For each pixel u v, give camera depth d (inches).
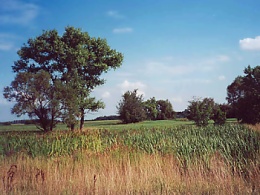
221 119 1419.8
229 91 3506.4
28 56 1785.2
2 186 384.5
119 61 1927.9
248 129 916.6
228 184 368.2
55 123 1525.6
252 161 448.5
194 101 1451.8
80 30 1828.2
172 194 352.5
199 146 550.0
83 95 1759.4
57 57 1774.1
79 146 702.5
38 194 370.3
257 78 1923.0
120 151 564.1
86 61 1818.4
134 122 3149.6
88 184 381.1
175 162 487.5
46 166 486.6
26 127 2114.9
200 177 404.2
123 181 396.2
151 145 618.5
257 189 344.8
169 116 3981.3
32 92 1464.1
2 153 645.9
